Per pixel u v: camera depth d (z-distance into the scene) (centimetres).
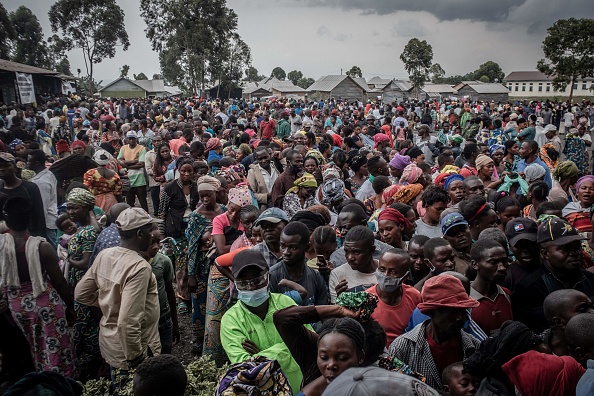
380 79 9475
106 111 2631
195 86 6091
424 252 428
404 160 813
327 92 7006
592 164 1345
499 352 291
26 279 447
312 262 477
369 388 171
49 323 455
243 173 780
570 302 333
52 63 7838
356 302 295
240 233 545
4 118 2128
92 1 7200
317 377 304
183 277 663
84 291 424
